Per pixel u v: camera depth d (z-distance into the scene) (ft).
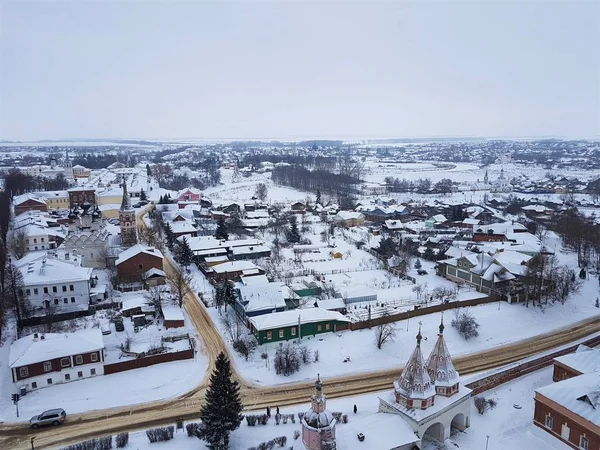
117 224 512.63
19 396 204.03
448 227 574.97
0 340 249.96
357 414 192.03
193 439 174.70
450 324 281.74
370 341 260.21
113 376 222.28
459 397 174.70
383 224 572.10
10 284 291.99
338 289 324.39
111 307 300.20
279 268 384.27
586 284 359.46
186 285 326.03
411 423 162.40
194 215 596.29
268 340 256.11
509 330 284.20
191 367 232.32
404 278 370.12
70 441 176.55
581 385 175.83
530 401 205.05
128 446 170.30
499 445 172.76
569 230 468.34
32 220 454.81
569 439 166.71
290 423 184.85
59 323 274.36
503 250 385.70
